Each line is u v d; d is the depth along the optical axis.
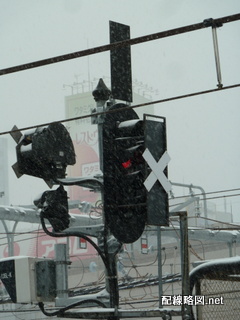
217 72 7.16
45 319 25.62
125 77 8.82
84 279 39.84
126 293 26.34
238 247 34.00
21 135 9.20
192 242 35.38
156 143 7.80
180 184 36.19
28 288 12.23
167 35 6.70
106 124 8.06
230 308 7.50
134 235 7.82
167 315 9.05
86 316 9.84
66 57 6.79
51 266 12.29
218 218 81.31
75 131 120.69
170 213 7.95
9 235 27.39
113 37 8.82
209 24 6.76
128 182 7.77
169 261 34.62
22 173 9.09
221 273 7.32
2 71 6.90
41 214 9.47
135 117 8.38
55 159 9.19
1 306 26.39
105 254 9.36
